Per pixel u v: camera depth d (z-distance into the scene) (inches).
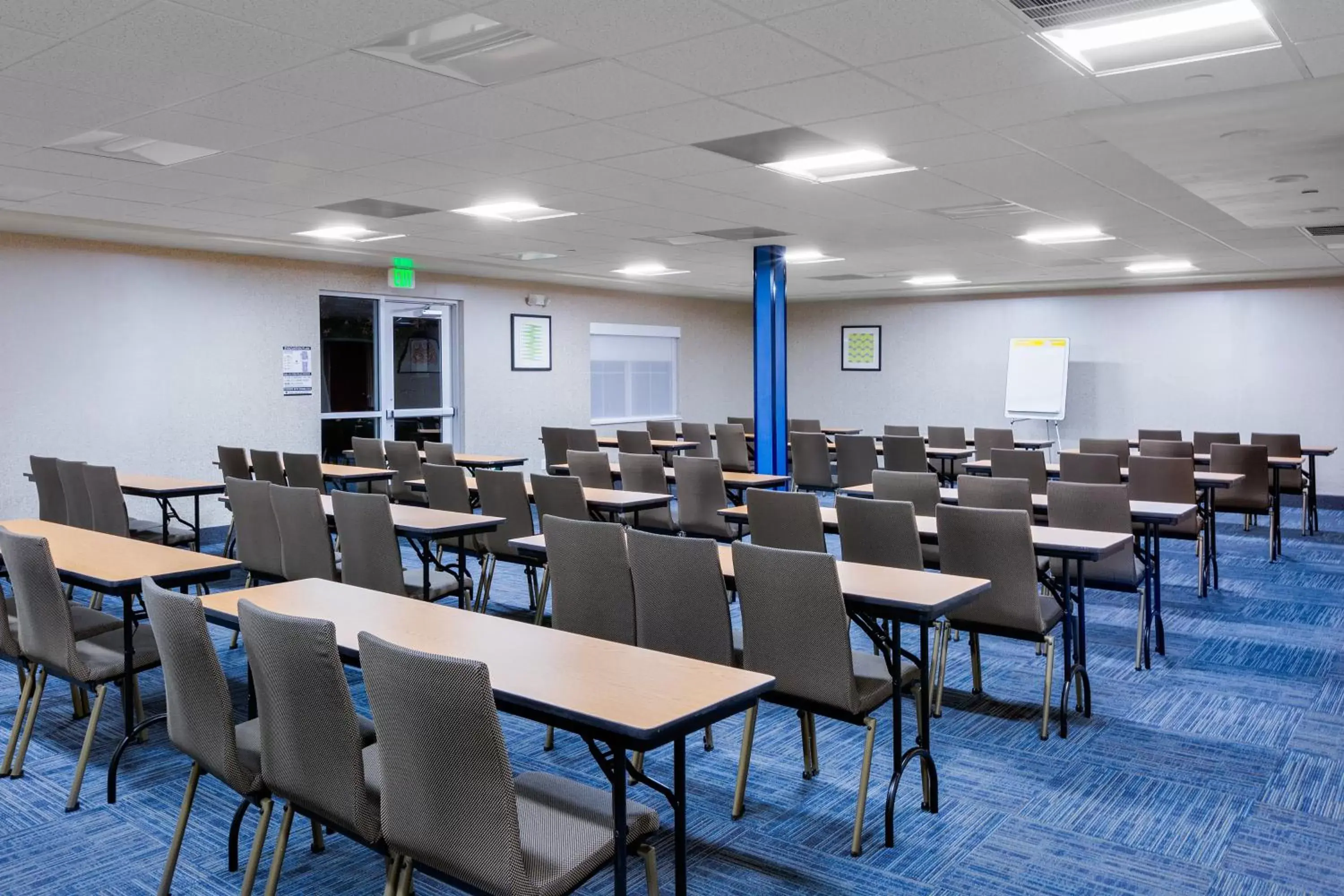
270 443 367.9
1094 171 216.7
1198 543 252.7
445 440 439.5
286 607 116.3
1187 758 146.1
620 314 518.6
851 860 115.6
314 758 87.9
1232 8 121.9
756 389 344.8
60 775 139.9
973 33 129.5
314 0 118.2
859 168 215.6
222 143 189.6
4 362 297.9
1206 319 473.7
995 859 115.7
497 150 196.2
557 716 80.4
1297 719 163.2
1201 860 115.0
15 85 150.7
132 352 327.6
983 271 432.1
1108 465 255.4
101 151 197.5
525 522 216.4
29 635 133.2
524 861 76.7
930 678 147.9
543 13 122.6
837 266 409.1
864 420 580.1
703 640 127.0
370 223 292.2
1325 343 445.7
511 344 461.1
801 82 150.3
